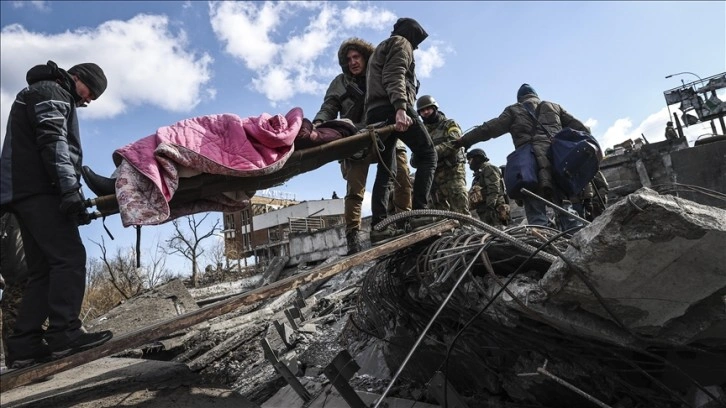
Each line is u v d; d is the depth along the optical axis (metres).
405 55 3.85
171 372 4.05
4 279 4.91
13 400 3.73
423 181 3.97
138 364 4.56
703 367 2.37
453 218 3.06
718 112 11.95
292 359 5.64
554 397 3.03
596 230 1.90
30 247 2.79
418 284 3.32
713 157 6.29
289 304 9.01
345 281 9.34
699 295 1.96
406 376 4.42
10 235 4.78
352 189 4.14
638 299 2.04
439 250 2.93
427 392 3.99
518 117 4.55
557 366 2.79
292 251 16.92
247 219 38.81
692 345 2.28
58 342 2.55
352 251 4.06
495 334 2.94
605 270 1.95
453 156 5.54
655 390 2.58
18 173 2.68
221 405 3.47
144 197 2.66
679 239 1.78
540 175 4.25
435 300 3.09
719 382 2.38
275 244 30.92
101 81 3.19
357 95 4.50
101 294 21.09
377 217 3.94
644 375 2.59
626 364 2.53
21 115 2.75
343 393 3.59
